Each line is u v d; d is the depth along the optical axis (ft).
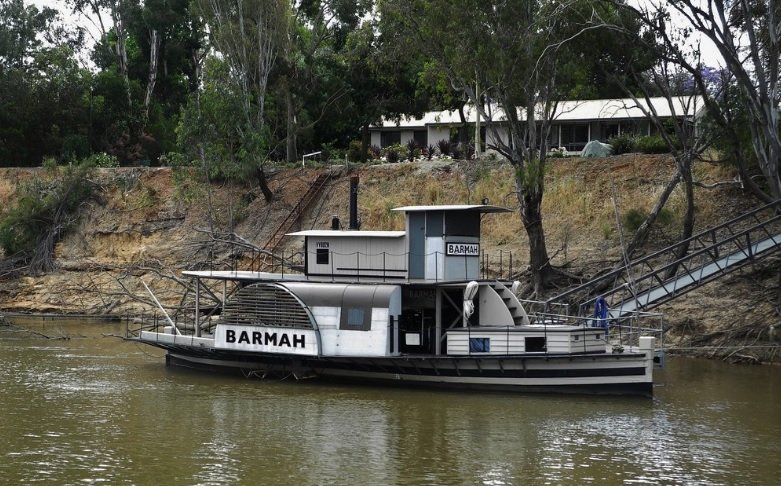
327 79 220.84
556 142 227.81
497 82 139.95
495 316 104.99
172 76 290.35
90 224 205.05
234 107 191.01
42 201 207.21
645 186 169.17
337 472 71.20
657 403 97.50
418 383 103.86
